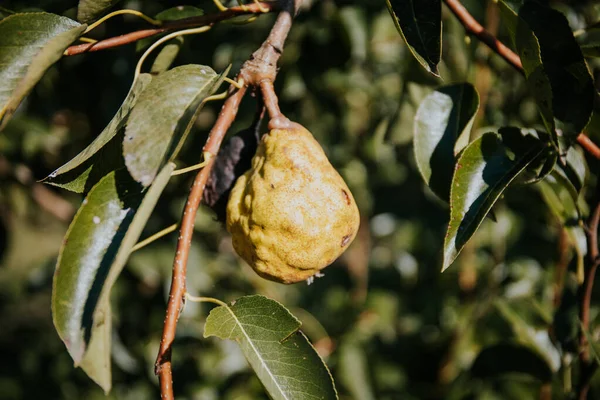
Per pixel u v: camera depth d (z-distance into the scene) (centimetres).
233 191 62
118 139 61
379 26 98
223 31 96
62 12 74
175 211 103
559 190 72
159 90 58
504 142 61
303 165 60
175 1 76
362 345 107
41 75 56
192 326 104
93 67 97
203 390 104
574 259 74
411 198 128
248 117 96
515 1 62
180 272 58
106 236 58
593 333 76
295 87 99
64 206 120
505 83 97
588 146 65
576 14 89
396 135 88
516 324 79
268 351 58
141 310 109
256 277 112
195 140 99
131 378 115
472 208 59
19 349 139
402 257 121
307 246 59
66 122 114
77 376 125
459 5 66
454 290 111
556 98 63
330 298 123
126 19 90
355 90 112
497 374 79
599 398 89
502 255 105
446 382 102
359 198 121
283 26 62
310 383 58
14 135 104
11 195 114
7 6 75
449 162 67
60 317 55
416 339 109
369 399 99
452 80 95
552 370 78
